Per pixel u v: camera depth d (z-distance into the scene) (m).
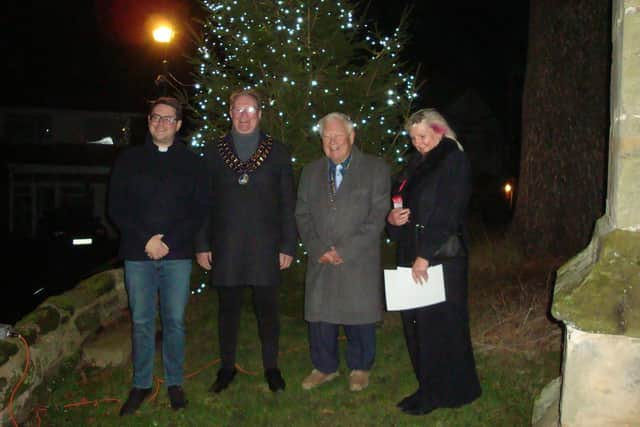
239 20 5.76
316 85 5.54
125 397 4.19
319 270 4.15
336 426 3.78
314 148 5.46
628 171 2.50
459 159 3.60
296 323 5.64
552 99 7.39
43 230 16.38
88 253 15.33
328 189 4.12
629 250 2.49
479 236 8.95
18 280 10.76
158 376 4.52
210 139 5.77
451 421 3.73
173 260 3.85
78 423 3.86
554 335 4.80
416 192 3.67
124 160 3.86
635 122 2.47
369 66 5.77
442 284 3.60
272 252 4.10
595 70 7.13
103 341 4.80
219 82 5.82
